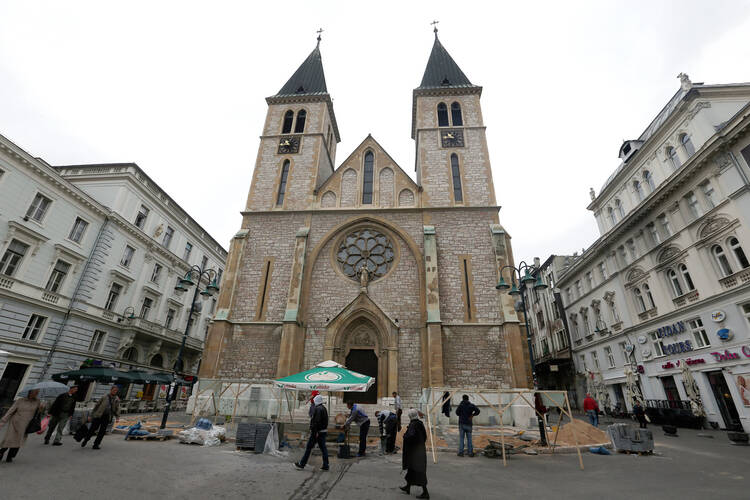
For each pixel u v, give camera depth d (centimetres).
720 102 2244
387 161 2783
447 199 2581
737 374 1878
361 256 2467
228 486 693
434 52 3681
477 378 2008
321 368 1353
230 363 2134
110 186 3047
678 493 719
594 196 3422
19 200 2259
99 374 1980
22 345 2220
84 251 2697
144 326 3112
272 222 2577
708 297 2073
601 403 3111
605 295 3136
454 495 691
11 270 2223
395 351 2105
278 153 2931
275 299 2302
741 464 1023
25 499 551
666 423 2220
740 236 1920
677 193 2342
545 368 4394
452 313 2184
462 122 2944
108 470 756
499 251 2295
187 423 1731
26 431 816
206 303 4159
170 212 3581
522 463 1022
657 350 2552
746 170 1903
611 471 923
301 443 1277
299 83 3506
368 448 1250
